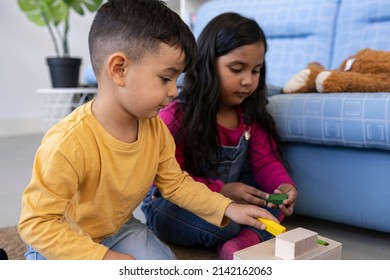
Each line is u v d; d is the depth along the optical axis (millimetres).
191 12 2627
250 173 1156
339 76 1046
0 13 2658
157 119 784
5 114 2783
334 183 1029
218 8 2014
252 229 924
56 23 2594
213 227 914
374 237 1063
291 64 1773
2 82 2738
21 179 1666
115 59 631
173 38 638
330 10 1740
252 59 909
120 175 706
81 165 658
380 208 969
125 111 682
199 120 948
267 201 890
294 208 1115
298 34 1812
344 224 1154
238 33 895
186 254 967
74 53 3004
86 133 666
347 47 1629
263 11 1911
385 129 873
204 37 941
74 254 630
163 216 981
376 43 1542
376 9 1580
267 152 1071
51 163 629
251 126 1064
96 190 702
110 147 684
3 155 2145
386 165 944
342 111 928
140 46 625
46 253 637
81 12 2602
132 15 640
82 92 2426
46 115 2678
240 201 921
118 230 801
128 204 756
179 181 811
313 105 979
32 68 2830
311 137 998
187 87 972
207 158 968
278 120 1049
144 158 740
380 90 1001
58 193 638
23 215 640
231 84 930
